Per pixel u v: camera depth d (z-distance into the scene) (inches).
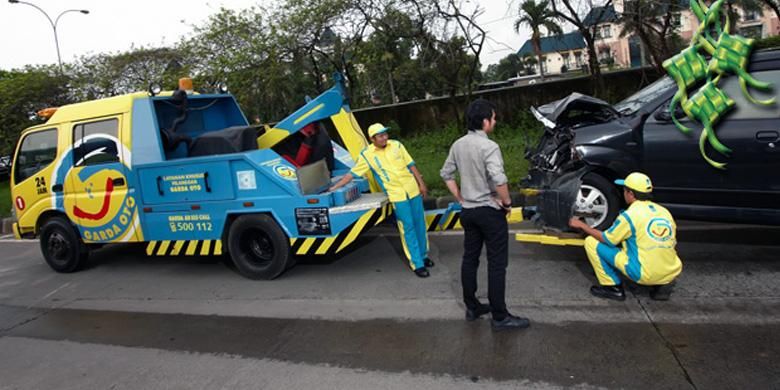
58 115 262.4
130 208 246.7
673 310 164.4
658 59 433.4
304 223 216.4
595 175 213.5
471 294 167.2
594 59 445.1
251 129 241.0
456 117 513.3
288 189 215.8
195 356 167.5
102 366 167.2
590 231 171.3
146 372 160.1
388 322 176.4
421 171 389.4
